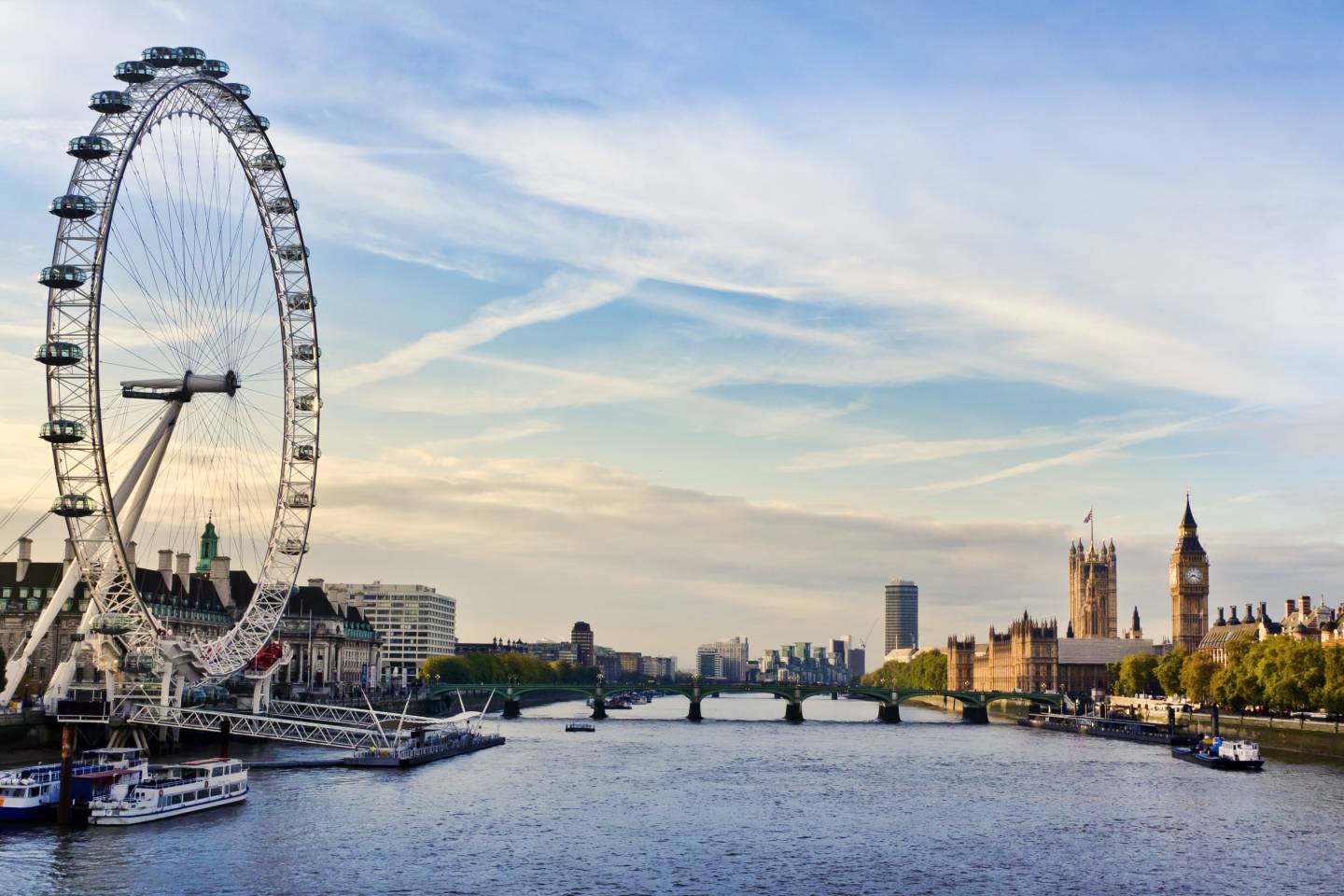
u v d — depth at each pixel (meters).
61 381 189.12
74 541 197.50
